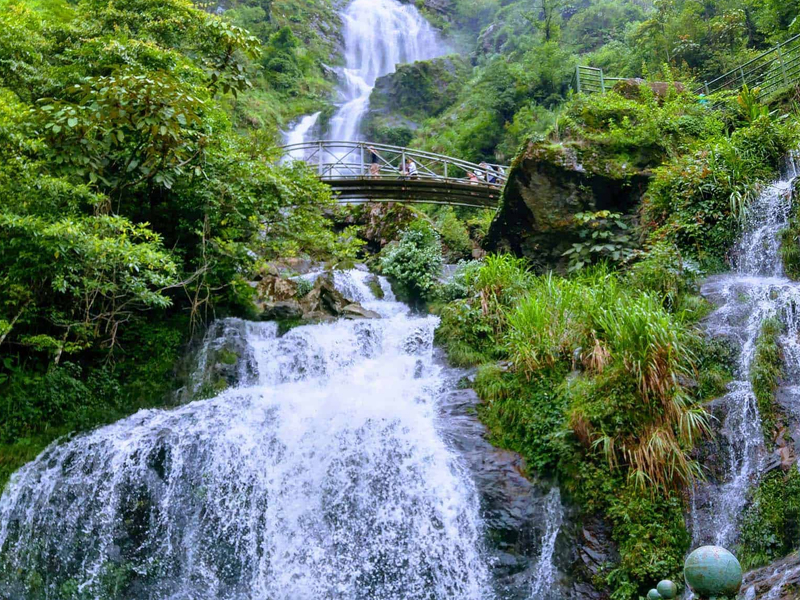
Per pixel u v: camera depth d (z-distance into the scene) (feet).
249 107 107.04
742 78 51.57
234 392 29.94
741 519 19.86
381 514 24.56
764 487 19.84
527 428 24.75
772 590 16.35
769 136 34.12
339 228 59.16
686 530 20.49
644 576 19.56
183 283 31.89
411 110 115.75
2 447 26.23
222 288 35.70
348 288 41.83
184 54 38.65
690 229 31.32
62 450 26.73
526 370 26.40
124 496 25.46
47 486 25.62
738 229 31.07
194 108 29.89
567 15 119.75
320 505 25.29
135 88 27.45
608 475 21.76
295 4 150.61
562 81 89.45
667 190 34.17
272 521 25.27
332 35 149.79
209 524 25.36
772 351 23.20
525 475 23.81
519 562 22.21
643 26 78.13
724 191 32.04
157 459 26.17
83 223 27.40
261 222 36.83
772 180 32.91
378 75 146.61
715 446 21.89
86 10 42.14
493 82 92.22
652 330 23.13
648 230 34.14
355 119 115.44
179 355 32.40
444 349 32.58
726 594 6.38
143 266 30.19
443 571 22.89
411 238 44.83
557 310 27.45
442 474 24.63
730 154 33.04
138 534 24.94
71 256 26.99
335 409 27.81
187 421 27.68
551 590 21.08
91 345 29.99
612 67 84.89
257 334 34.83
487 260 35.45
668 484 21.17
